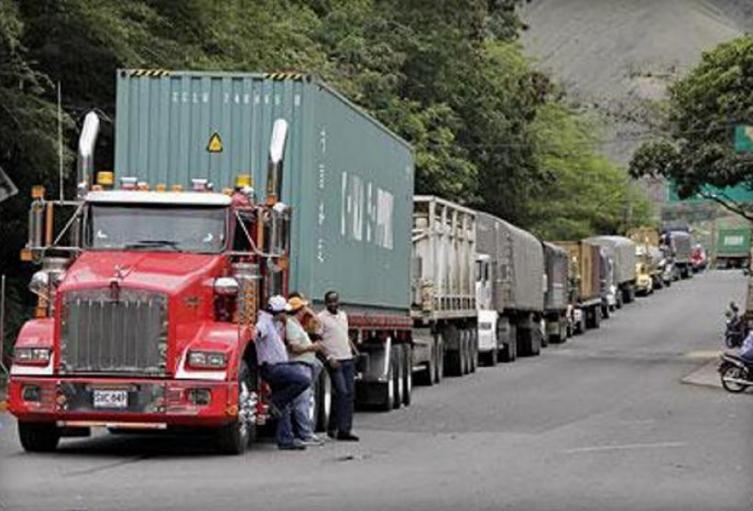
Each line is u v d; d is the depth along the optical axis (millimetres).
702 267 189500
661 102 74750
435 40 82688
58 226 29500
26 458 25906
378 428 32938
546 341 79938
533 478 23516
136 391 25344
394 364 39062
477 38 86938
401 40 80625
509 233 64938
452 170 80125
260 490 21703
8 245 48844
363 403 38281
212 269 26484
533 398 43031
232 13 49719
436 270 49625
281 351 27375
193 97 31203
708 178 66875
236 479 23094
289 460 25984
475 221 58562
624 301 123562
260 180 30875
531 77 95000
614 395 44312
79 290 25469
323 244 31531
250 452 27312
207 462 25531
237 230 27375
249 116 30984
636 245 132125
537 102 95688
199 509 19625
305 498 20828
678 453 27594
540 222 112375
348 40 74250
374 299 37500
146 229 27141
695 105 67188
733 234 191750
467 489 22016
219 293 26328
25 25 41469
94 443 28781
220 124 31078
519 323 69812
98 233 27172
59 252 27219
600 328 96375
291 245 30375
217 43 49219
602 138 139375
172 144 31219
